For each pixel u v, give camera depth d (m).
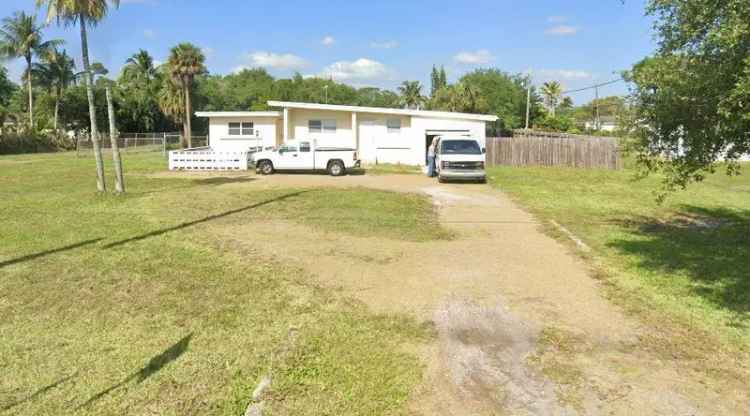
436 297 6.80
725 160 8.44
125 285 7.07
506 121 63.81
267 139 30.55
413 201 15.32
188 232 10.41
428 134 28.66
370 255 8.91
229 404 4.16
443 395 4.36
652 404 4.25
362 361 4.93
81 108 55.72
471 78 70.00
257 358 4.96
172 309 6.22
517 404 4.25
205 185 18.53
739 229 12.02
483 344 5.38
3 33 49.00
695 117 8.12
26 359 4.91
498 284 7.39
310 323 5.84
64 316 5.98
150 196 15.33
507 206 14.84
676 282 7.54
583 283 7.47
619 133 9.45
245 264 8.16
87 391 4.35
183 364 4.83
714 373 4.77
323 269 7.98
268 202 14.47
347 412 4.08
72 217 11.88
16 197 14.88
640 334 5.65
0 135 41.25
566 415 4.09
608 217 13.36
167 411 4.07
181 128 63.00
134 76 59.84
